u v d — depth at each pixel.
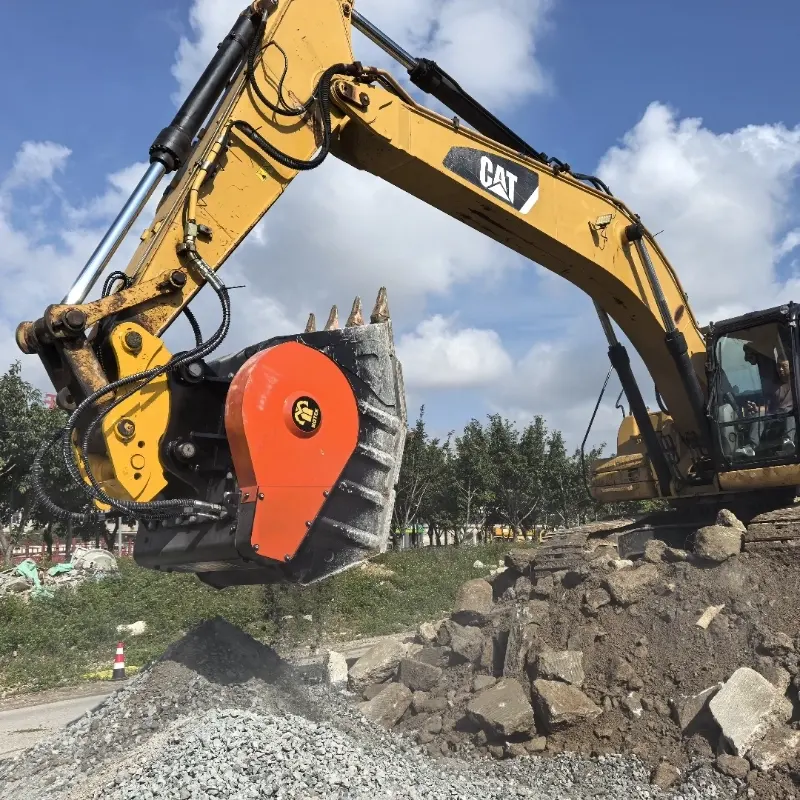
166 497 5.10
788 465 7.74
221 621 6.44
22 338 4.90
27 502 27.34
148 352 4.98
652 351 8.56
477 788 5.18
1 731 8.59
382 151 6.52
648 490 9.34
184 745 4.32
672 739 5.79
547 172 7.54
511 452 33.84
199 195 5.47
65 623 14.57
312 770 4.27
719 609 6.64
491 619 8.04
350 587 18.16
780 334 7.84
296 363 5.12
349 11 6.61
